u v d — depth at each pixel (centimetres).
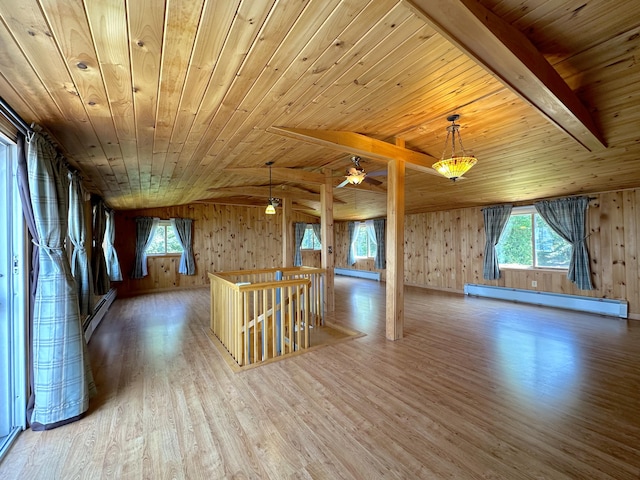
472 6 138
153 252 775
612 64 216
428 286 805
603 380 269
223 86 175
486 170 458
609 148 348
